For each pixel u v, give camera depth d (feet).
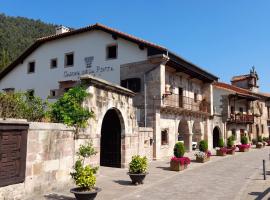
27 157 30.22
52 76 85.97
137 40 70.54
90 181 29.68
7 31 287.07
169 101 72.28
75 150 38.45
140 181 39.40
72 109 39.09
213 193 34.91
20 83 92.99
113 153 54.80
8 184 27.63
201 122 92.89
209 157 68.69
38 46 90.07
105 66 76.28
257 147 109.40
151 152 65.82
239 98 121.08
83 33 81.51
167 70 76.59
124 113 53.26
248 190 36.81
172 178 44.83
